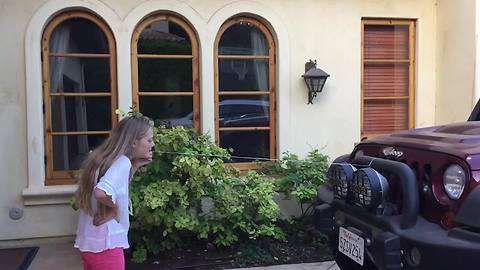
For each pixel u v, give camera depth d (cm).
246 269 501
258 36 653
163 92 624
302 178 590
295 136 656
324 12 660
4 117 580
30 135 582
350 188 345
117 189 298
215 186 536
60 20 595
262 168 637
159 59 622
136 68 614
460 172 286
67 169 605
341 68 669
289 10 649
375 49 695
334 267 504
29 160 582
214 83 634
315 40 659
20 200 588
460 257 267
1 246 587
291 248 562
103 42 608
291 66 652
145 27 617
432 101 702
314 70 639
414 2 689
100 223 303
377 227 322
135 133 313
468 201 276
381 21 689
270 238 578
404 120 702
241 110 650
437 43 696
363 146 394
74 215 598
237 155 649
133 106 576
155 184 514
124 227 311
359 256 339
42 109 591
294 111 655
